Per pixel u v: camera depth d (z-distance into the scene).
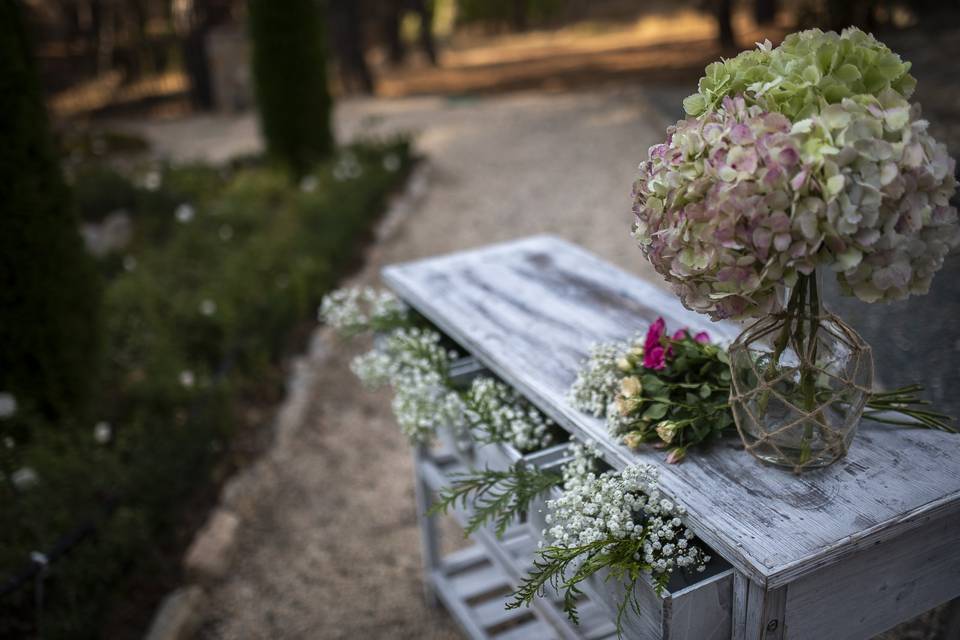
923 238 1.25
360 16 14.43
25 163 3.19
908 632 2.05
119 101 14.10
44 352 3.30
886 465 1.43
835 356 1.35
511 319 2.11
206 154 9.73
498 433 1.82
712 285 1.30
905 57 7.30
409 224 6.46
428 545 2.64
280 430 3.71
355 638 2.59
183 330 4.11
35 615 2.45
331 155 7.52
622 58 15.10
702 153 1.28
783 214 1.17
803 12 8.30
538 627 2.46
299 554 2.98
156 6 15.34
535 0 23.27
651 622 1.38
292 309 4.50
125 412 3.58
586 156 7.82
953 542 1.42
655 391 1.57
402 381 2.10
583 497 1.48
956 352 2.93
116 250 5.82
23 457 2.88
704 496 1.39
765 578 1.19
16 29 3.18
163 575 2.82
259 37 7.05
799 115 1.24
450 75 16.05
